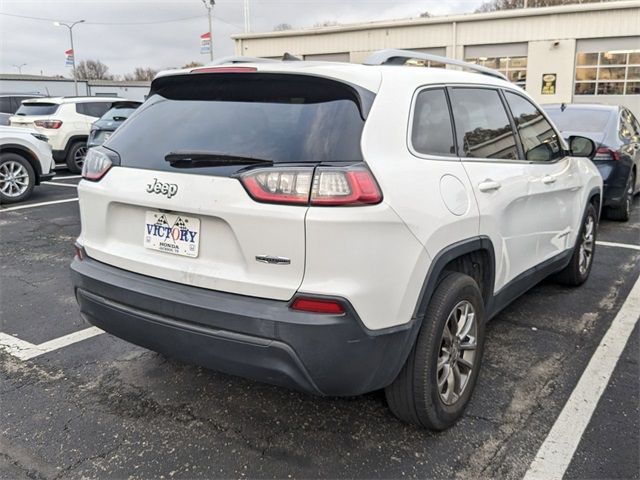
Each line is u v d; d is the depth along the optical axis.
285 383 2.26
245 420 2.83
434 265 2.45
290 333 2.14
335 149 2.24
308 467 2.47
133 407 2.96
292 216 2.14
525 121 3.71
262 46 28.38
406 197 2.30
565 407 2.94
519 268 3.49
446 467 2.47
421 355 2.51
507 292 3.38
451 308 2.61
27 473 2.44
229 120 2.51
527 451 2.57
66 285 4.96
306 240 2.13
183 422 2.82
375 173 2.22
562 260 4.27
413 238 2.31
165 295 2.40
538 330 3.94
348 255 2.13
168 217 2.48
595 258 5.78
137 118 2.86
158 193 2.46
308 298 2.14
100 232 2.76
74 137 12.61
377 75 2.50
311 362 2.17
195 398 3.05
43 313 4.29
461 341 2.82
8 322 4.11
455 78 3.02
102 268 2.70
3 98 17.69
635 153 7.66
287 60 2.77
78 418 2.86
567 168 4.18
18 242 6.50
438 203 2.47
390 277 2.24
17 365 3.43
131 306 2.53
